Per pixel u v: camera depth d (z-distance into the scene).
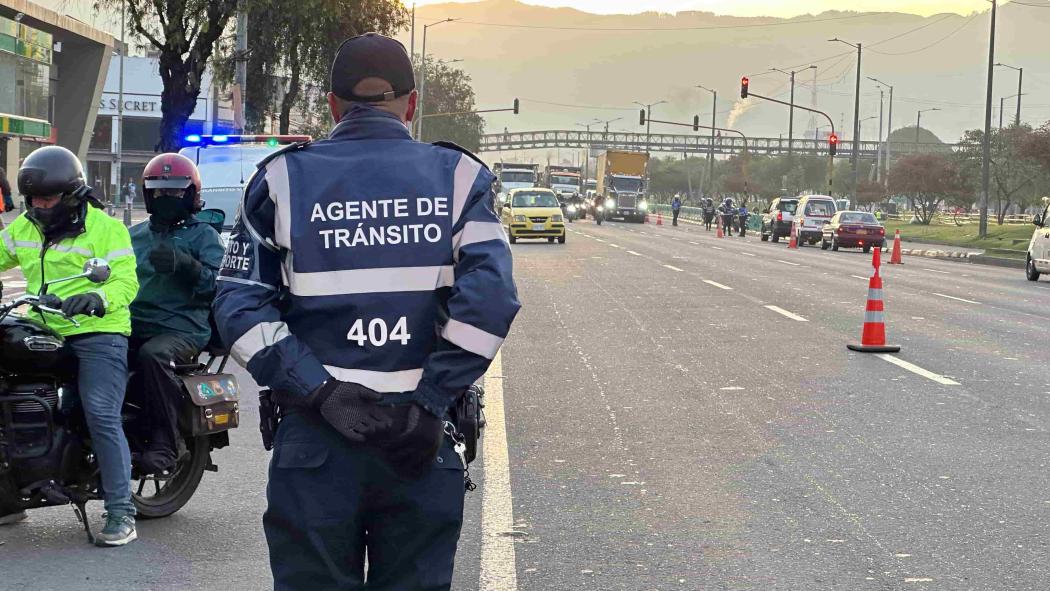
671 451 8.45
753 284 24.11
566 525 6.53
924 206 77.75
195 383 6.46
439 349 3.24
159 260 6.23
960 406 10.27
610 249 39.09
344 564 3.27
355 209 3.26
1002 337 15.52
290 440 3.22
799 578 5.62
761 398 10.66
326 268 3.24
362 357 3.21
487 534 6.35
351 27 34.94
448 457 3.30
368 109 3.40
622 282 24.39
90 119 59.19
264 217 3.30
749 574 5.68
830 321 17.16
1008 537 6.31
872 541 6.23
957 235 59.16
